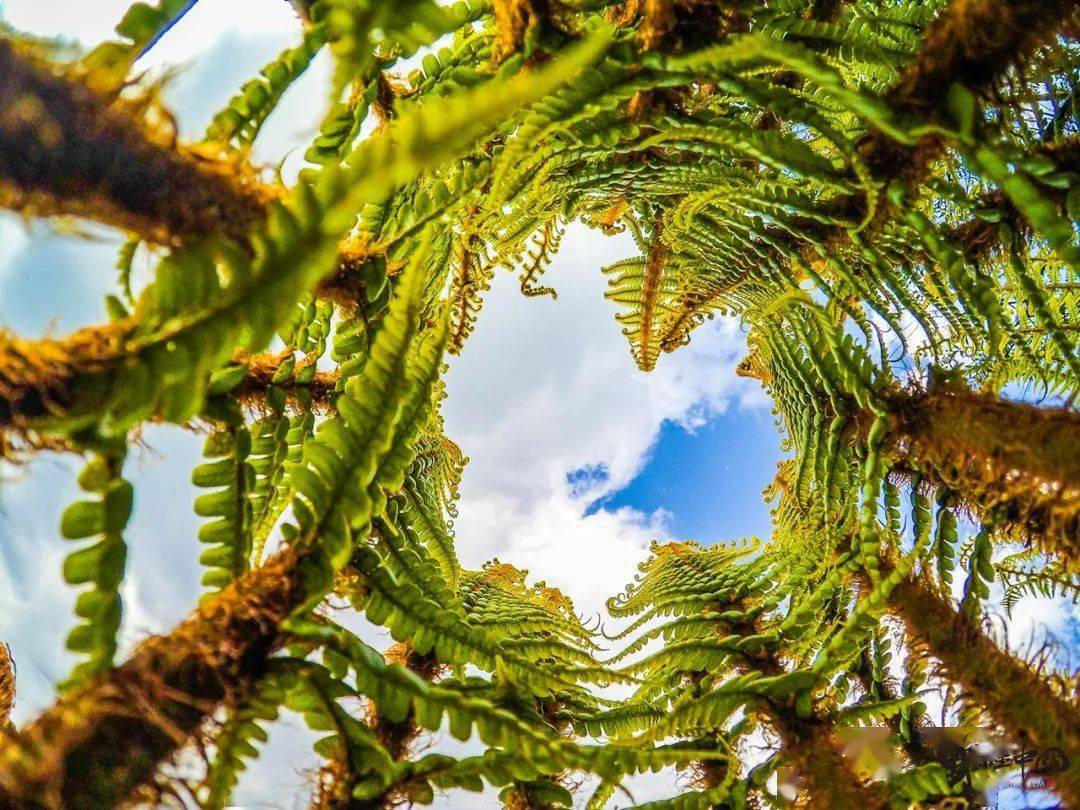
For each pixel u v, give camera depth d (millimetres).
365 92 284
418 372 245
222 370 233
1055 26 199
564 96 226
